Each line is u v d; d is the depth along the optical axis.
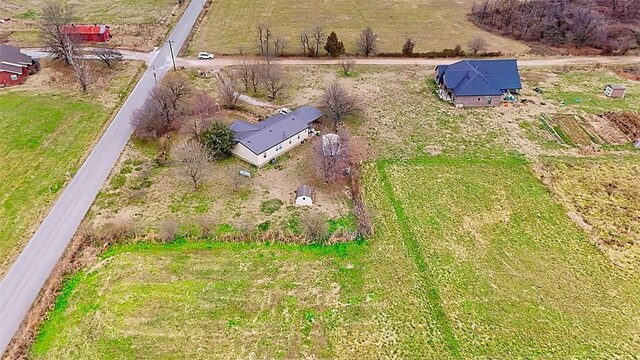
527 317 39.69
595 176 56.44
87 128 61.84
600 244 46.91
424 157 59.44
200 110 64.31
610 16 100.75
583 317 39.81
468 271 43.78
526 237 47.69
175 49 85.56
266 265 43.81
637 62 85.50
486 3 103.44
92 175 53.75
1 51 72.06
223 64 80.69
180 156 54.06
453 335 38.12
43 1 107.12
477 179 55.69
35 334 36.72
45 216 47.81
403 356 36.47
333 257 44.94
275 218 48.78
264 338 37.56
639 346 37.56
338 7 108.44
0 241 44.66
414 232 47.94
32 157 55.88
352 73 79.69
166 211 49.16
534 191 53.94
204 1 109.62
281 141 57.44
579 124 66.56
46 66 77.56
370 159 58.78
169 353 36.03
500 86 71.12
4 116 62.91
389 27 98.12
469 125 66.25
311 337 37.78
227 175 54.75
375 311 39.94
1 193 50.28
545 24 96.38
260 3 109.75
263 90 73.25
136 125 59.81
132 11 102.94
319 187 53.62
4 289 40.19
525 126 66.12
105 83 73.12
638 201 52.69
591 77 80.06
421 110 69.62
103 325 37.78
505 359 36.38
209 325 38.31
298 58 84.12
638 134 64.38
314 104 69.50
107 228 46.53
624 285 42.72
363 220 48.00
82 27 86.94
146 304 39.66
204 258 44.25
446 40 92.56
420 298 41.16
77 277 41.78
